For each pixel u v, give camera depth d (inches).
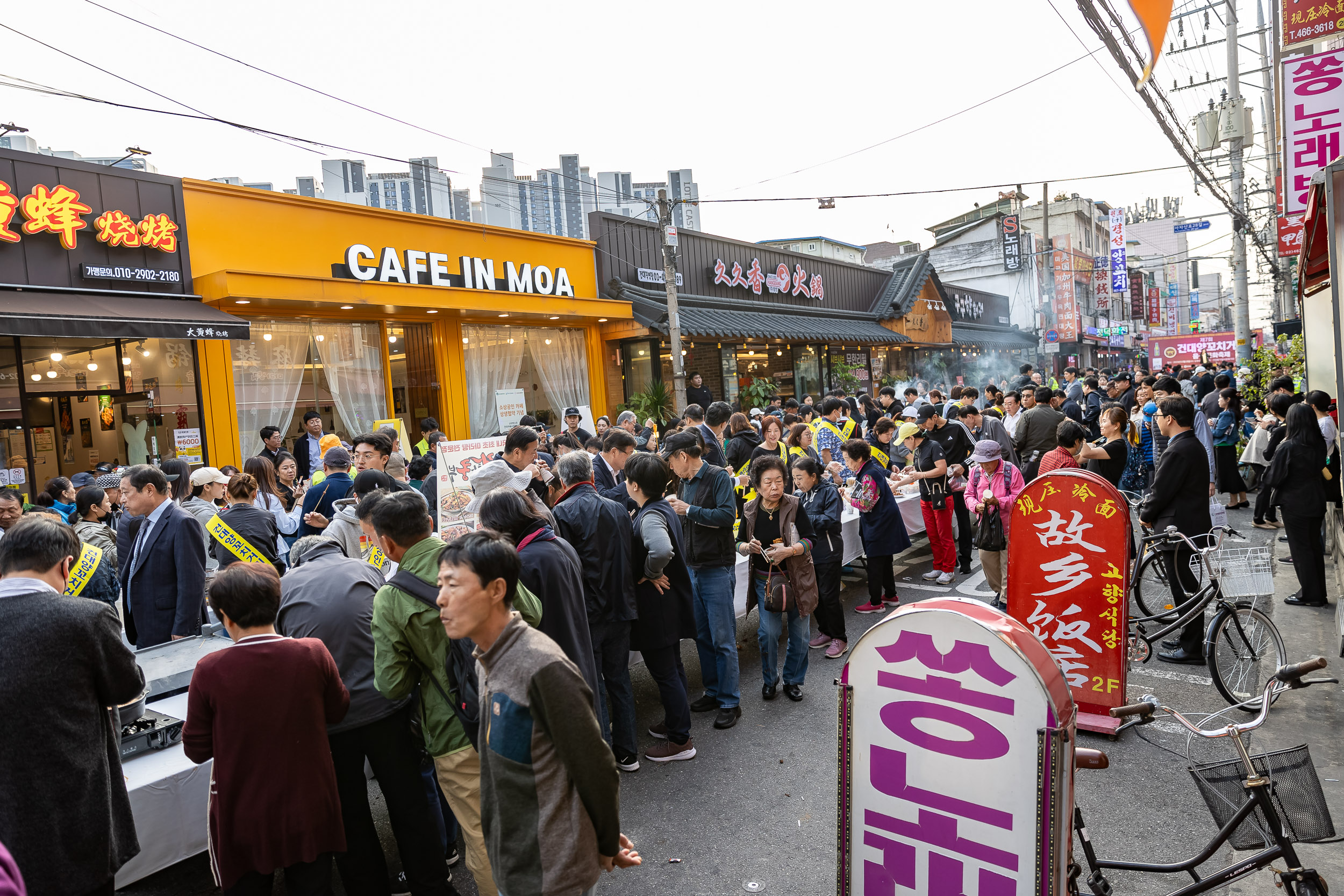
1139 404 423.8
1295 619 231.5
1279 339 564.1
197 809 124.4
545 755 77.6
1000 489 233.0
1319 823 97.3
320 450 388.5
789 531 193.5
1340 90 286.7
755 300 762.2
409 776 120.3
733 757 170.7
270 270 400.8
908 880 87.7
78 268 328.5
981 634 82.0
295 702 102.6
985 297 1336.1
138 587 171.6
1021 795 80.0
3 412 334.6
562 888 75.8
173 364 378.0
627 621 161.5
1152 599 235.6
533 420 341.4
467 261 494.9
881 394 498.9
